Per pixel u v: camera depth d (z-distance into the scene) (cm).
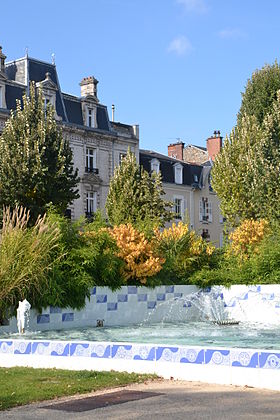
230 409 762
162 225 3425
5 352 1148
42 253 1664
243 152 3434
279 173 3092
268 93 3919
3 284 1591
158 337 1588
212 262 2516
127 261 2072
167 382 956
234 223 3388
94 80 5341
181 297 2248
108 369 1044
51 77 4972
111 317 1975
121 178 3750
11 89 4566
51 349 1097
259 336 1608
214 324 2031
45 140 3250
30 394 852
